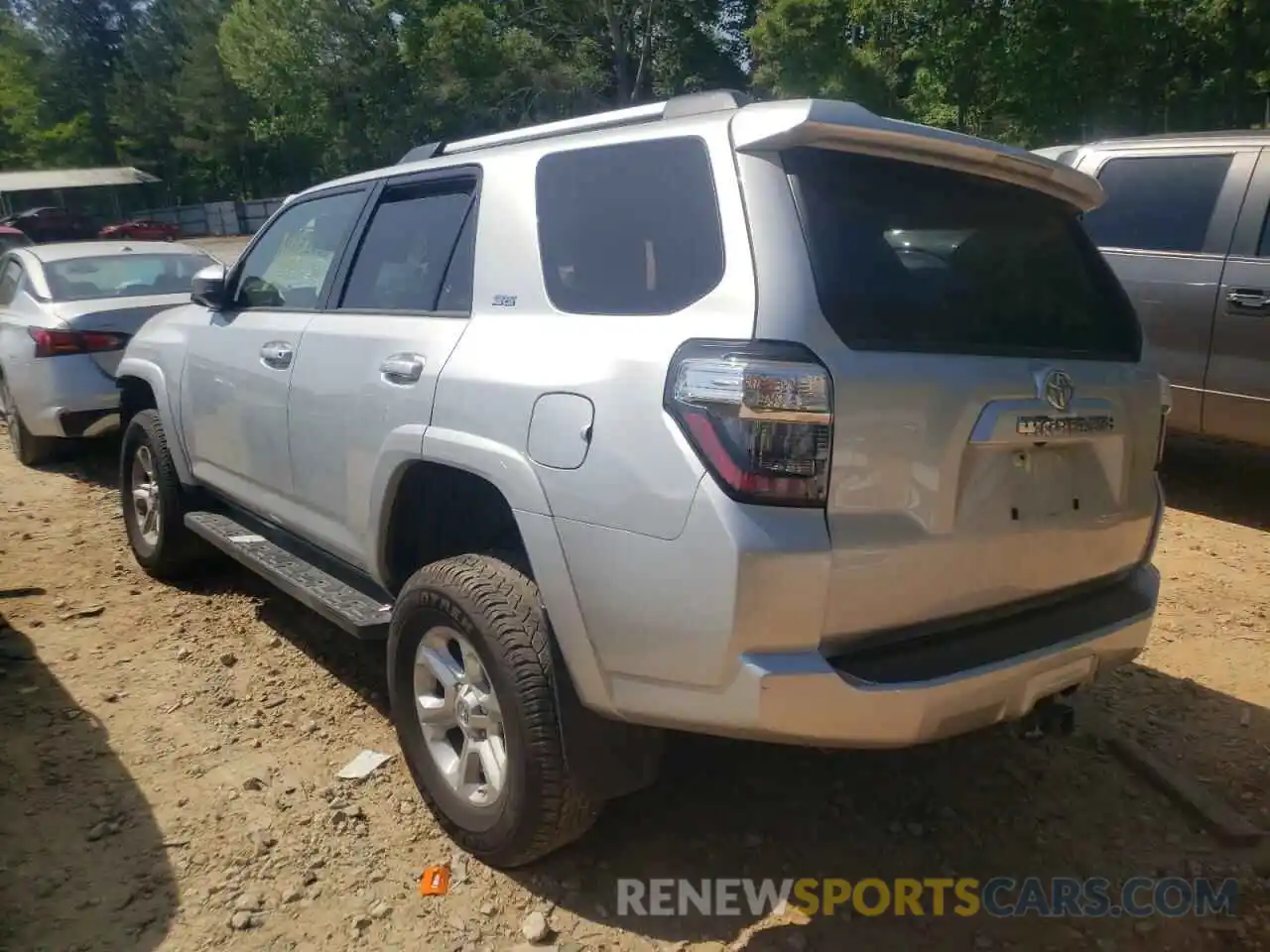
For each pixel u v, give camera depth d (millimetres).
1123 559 3041
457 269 3246
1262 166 5898
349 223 3881
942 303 2600
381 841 3141
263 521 4348
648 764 2779
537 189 3020
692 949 2703
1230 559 5438
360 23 41438
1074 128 19984
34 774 3506
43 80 70438
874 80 23375
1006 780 3477
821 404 2281
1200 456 7340
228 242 44625
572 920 2807
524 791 2742
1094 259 3178
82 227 45062
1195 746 3668
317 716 3912
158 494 5074
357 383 3426
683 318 2475
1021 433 2580
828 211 2477
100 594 5145
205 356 4523
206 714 3926
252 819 3248
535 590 2830
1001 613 2697
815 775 3488
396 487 3268
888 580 2400
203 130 62812
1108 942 2740
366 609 3506
